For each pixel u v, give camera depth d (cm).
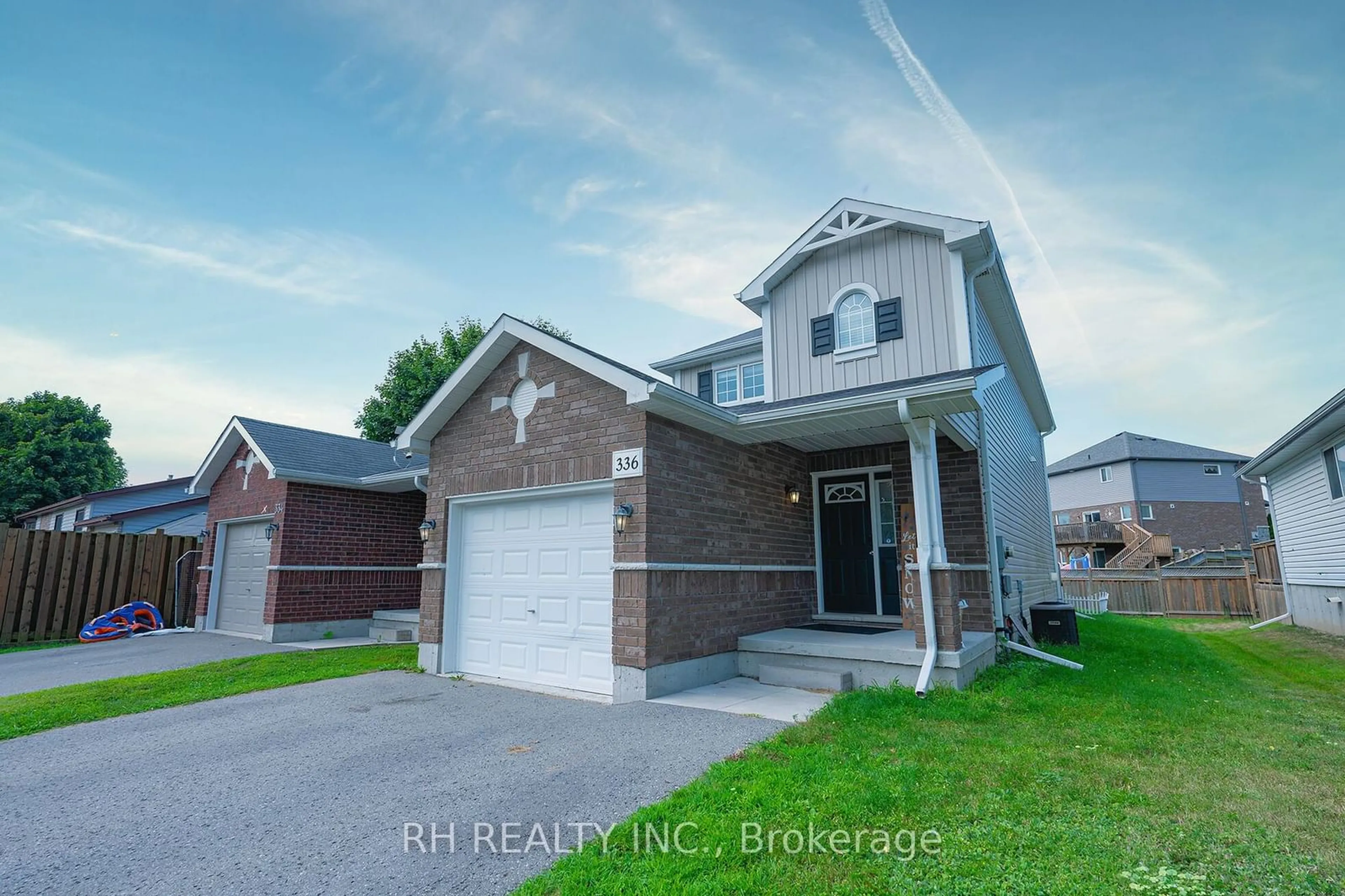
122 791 432
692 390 1518
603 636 713
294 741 540
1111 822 358
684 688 708
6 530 1252
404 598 1370
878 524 997
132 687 771
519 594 800
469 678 802
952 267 956
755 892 288
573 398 764
